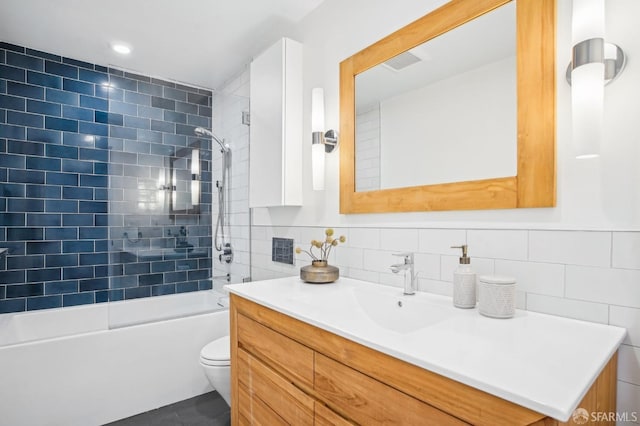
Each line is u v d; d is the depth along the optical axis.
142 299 2.42
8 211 2.50
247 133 2.68
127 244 2.41
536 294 1.11
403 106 1.53
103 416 1.99
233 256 2.68
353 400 0.93
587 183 1.01
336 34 1.90
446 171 1.36
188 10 2.09
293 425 1.16
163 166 2.53
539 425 0.57
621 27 0.95
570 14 1.05
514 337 0.89
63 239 2.69
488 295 1.07
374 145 1.66
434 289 1.40
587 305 1.00
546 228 1.09
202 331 2.36
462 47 1.32
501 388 0.61
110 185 2.36
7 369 1.75
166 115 2.53
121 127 2.39
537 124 1.10
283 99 2.05
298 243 2.15
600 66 0.90
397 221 1.56
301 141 2.12
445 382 0.71
